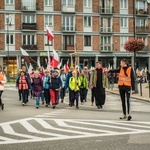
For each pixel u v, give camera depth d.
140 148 7.56
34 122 11.67
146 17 57.84
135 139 8.59
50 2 53.34
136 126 10.70
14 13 51.81
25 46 52.00
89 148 7.59
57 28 53.41
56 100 16.98
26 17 52.47
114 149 7.47
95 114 14.18
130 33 56.62
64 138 8.80
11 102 20.14
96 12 55.09
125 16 56.41
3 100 21.47
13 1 51.81
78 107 16.95
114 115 13.77
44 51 52.84
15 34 51.81
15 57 51.94
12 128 10.45
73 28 54.12
